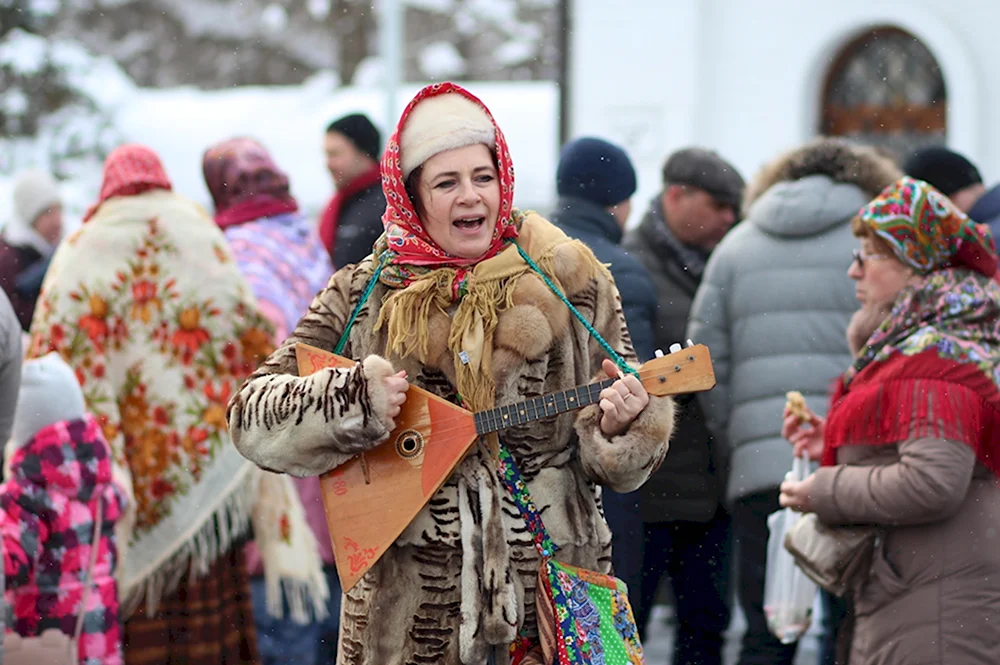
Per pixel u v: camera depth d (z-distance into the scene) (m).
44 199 11.44
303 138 21.55
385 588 4.72
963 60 16.27
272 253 8.90
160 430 7.44
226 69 32.44
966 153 16.36
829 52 16.92
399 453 4.68
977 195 8.92
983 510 5.91
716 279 7.75
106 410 7.38
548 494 4.74
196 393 7.46
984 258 6.06
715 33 17.34
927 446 5.84
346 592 4.85
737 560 7.73
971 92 16.28
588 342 4.81
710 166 8.02
